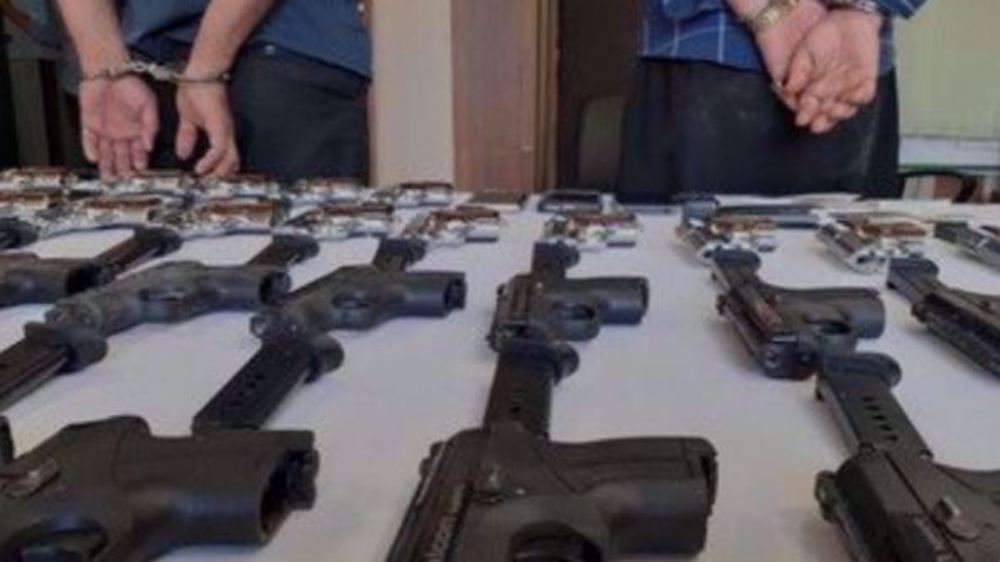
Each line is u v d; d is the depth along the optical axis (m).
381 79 2.11
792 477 0.37
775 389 0.47
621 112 1.55
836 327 0.52
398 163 2.21
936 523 0.29
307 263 0.74
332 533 0.33
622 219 0.83
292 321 0.52
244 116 1.23
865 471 0.32
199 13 1.20
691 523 0.31
